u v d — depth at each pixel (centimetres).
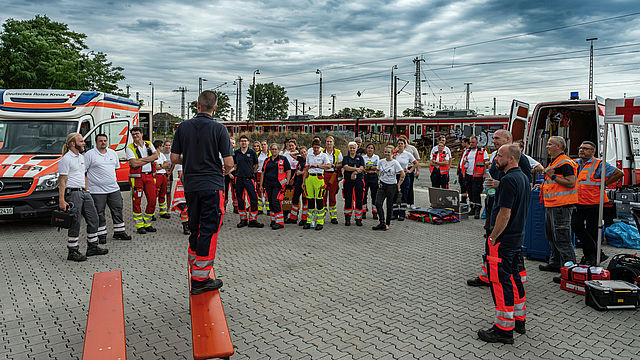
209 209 407
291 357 381
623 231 762
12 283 562
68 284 559
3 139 931
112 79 3100
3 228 877
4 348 396
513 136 899
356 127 3984
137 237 823
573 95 874
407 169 1023
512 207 405
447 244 786
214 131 408
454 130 3428
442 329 438
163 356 381
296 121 4388
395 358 380
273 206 911
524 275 446
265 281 580
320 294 533
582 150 645
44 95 956
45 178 847
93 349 305
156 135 6719
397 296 528
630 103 546
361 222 967
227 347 308
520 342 411
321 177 888
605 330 437
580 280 536
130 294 528
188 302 505
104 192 749
